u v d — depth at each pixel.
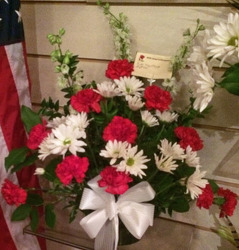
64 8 0.74
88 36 0.74
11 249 0.77
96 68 0.76
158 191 0.51
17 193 0.54
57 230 0.66
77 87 0.59
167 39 0.66
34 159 0.58
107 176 0.44
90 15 0.71
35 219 0.61
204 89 0.47
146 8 0.65
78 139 0.49
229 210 0.58
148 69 0.64
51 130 0.52
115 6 0.68
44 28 0.79
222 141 0.68
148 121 0.52
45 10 0.76
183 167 0.50
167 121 0.57
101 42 0.73
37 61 0.84
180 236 0.69
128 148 0.45
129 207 0.50
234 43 0.43
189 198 0.55
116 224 0.50
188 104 0.68
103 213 0.51
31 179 0.81
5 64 0.70
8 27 0.68
